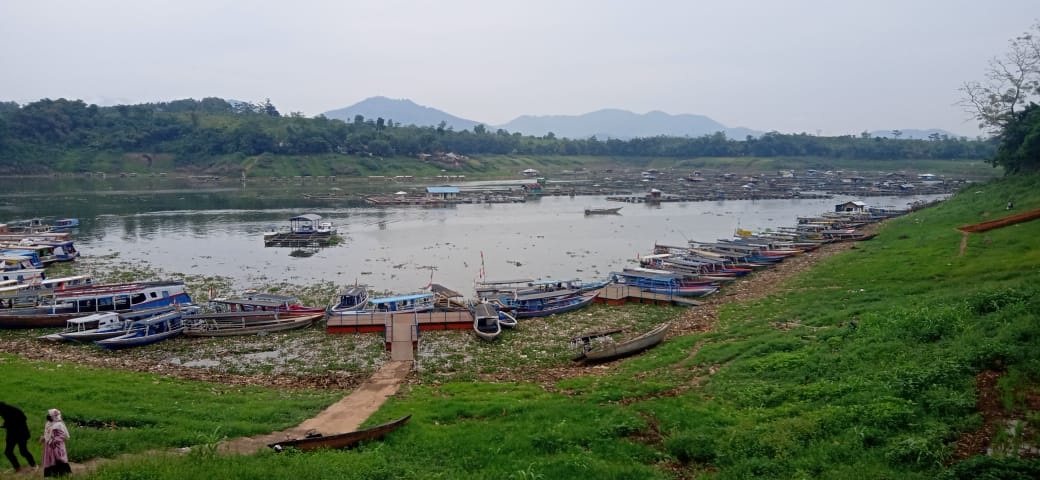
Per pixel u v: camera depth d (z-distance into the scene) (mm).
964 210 91500
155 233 105250
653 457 24078
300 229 102312
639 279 66250
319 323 53188
